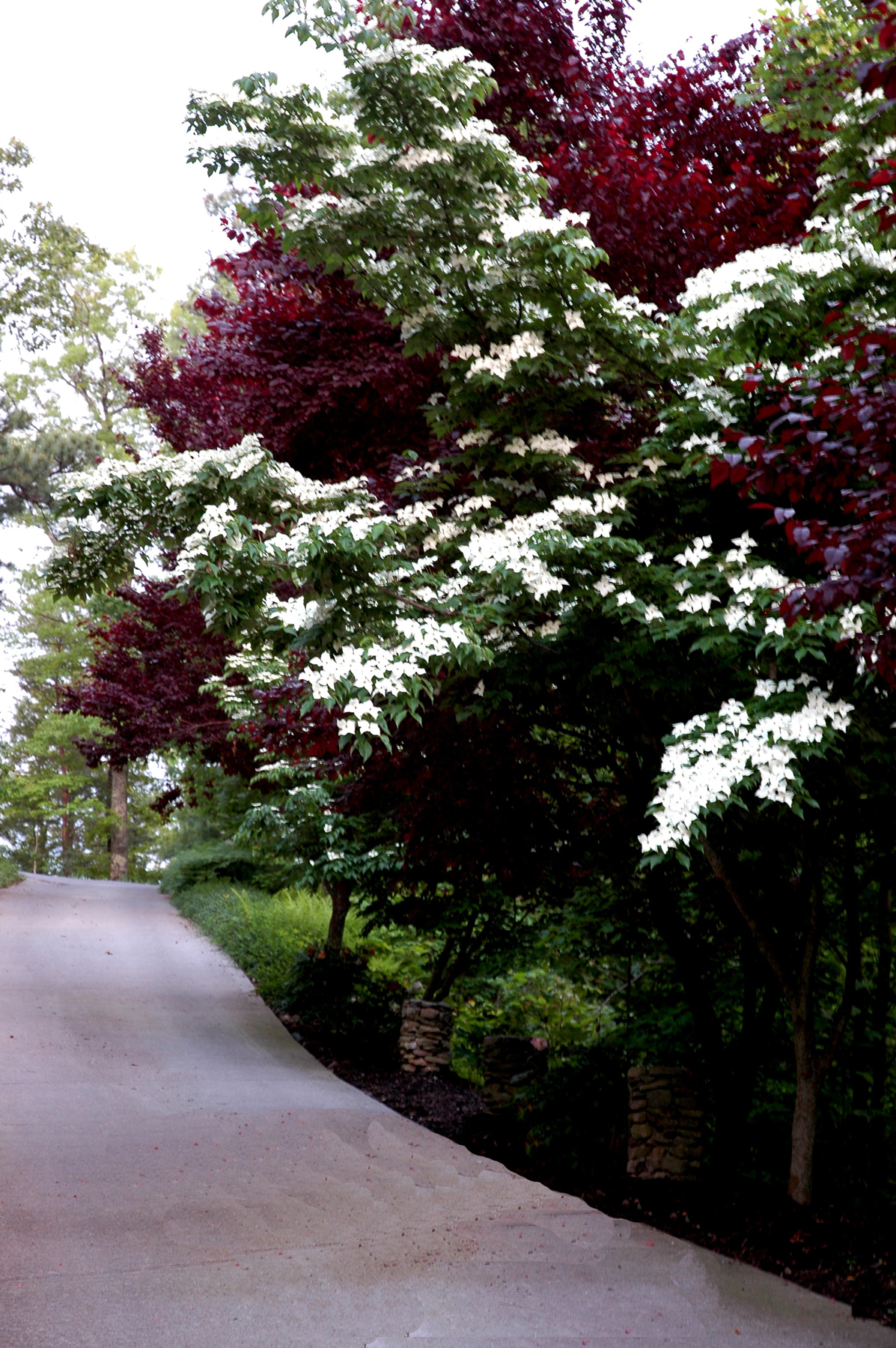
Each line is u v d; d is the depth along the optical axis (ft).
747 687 17.12
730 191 24.91
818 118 19.53
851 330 14.60
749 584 15.06
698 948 25.71
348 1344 12.85
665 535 18.72
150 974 42.96
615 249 24.12
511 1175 21.29
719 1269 16.24
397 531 17.60
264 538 17.69
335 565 15.87
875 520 11.62
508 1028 38.42
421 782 23.82
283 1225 17.07
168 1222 16.83
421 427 25.68
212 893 61.93
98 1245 15.62
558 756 23.43
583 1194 20.58
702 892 23.36
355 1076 31.42
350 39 17.33
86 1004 36.50
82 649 102.06
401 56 17.08
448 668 17.78
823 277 16.30
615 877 24.77
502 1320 13.84
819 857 19.11
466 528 18.66
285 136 18.01
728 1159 21.58
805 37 19.81
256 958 45.57
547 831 24.22
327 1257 15.76
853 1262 16.75
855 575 11.65
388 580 16.83
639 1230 18.03
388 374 24.53
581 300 17.67
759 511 17.84
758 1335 13.87
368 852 36.60
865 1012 23.99
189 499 17.13
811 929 19.47
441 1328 13.47
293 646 16.72
